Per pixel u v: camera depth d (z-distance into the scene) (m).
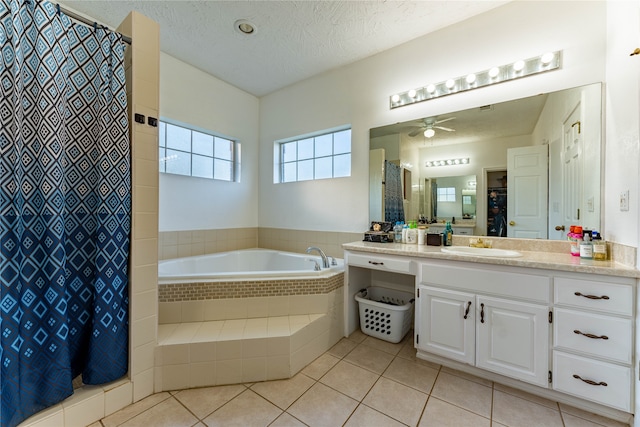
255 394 1.51
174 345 1.54
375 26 2.17
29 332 1.17
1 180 1.08
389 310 2.12
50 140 1.21
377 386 1.59
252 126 3.41
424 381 1.63
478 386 1.59
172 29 2.18
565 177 1.76
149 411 1.38
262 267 3.10
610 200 1.53
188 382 1.55
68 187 1.35
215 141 3.12
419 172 2.33
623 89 1.42
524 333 1.48
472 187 2.11
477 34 2.06
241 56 2.58
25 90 1.16
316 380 1.65
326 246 2.88
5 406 1.09
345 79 2.75
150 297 1.51
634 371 1.23
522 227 1.92
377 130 2.55
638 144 1.25
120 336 1.41
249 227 3.39
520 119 1.92
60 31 1.24
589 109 1.68
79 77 1.36
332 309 2.09
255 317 1.94
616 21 1.51
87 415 1.28
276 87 3.22
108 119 1.38
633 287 1.23
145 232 1.49
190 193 2.80
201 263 2.73
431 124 2.28
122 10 1.96
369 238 2.42
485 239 2.04
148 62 1.53
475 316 1.63
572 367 1.36
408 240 2.28
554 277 1.41
